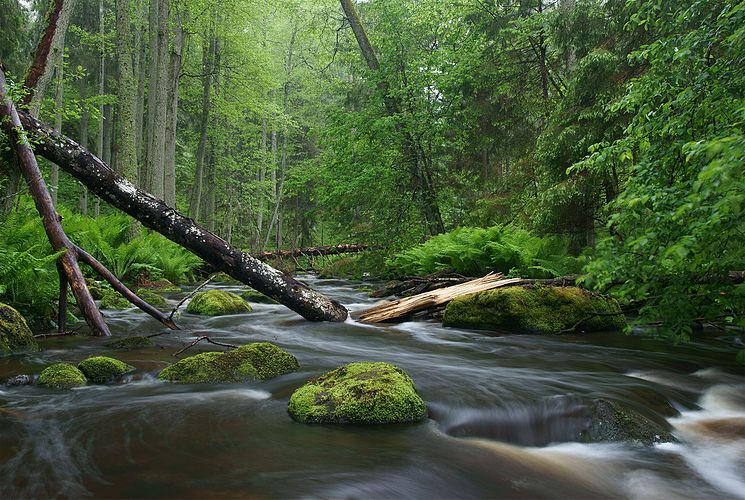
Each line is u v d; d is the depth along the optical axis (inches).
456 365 188.2
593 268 149.3
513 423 129.6
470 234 426.6
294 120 1264.8
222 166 1182.3
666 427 131.0
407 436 118.9
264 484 92.3
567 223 429.7
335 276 694.5
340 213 625.6
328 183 595.5
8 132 243.0
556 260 377.1
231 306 340.8
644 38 368.5
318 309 293.1
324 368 181.2
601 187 412.8
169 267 546.0
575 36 447.2
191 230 266.5
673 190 140.9
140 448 108.2
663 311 153.8
